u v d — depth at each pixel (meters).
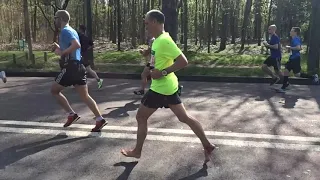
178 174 4.27
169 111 7.33
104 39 42.09
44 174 4.25
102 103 8.24
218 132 5.97
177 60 4.17
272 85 11.45
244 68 14.22
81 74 5.66
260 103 8.45
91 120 6.60
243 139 5.61
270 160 4.74
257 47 33.50
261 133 5.95
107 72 13.08
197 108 7.82
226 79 12.26
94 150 5.04
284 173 4.33
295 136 5.80
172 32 16.14
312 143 5.45
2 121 6.52
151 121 6.55
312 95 9.67
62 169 4.39
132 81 12.18
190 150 5.07
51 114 7.07
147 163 4.59
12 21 29.14
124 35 36.47
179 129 6.06
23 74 13.48
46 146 5.20
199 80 12.43
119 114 7.13
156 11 4.28
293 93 9.98
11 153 4.91
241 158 4.80
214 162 4.65
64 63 5.59
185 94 9.61
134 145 5.26
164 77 4.29
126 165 4.52
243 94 9.70
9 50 24.69
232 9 37.47
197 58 17.61
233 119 6.86
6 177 4.16
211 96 9.33
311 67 13.02
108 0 36.25
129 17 36.16
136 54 18.41
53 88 5.77
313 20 12.92
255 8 39.00
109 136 5.67
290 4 39.34
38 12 32.72
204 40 36.06
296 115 7.25
